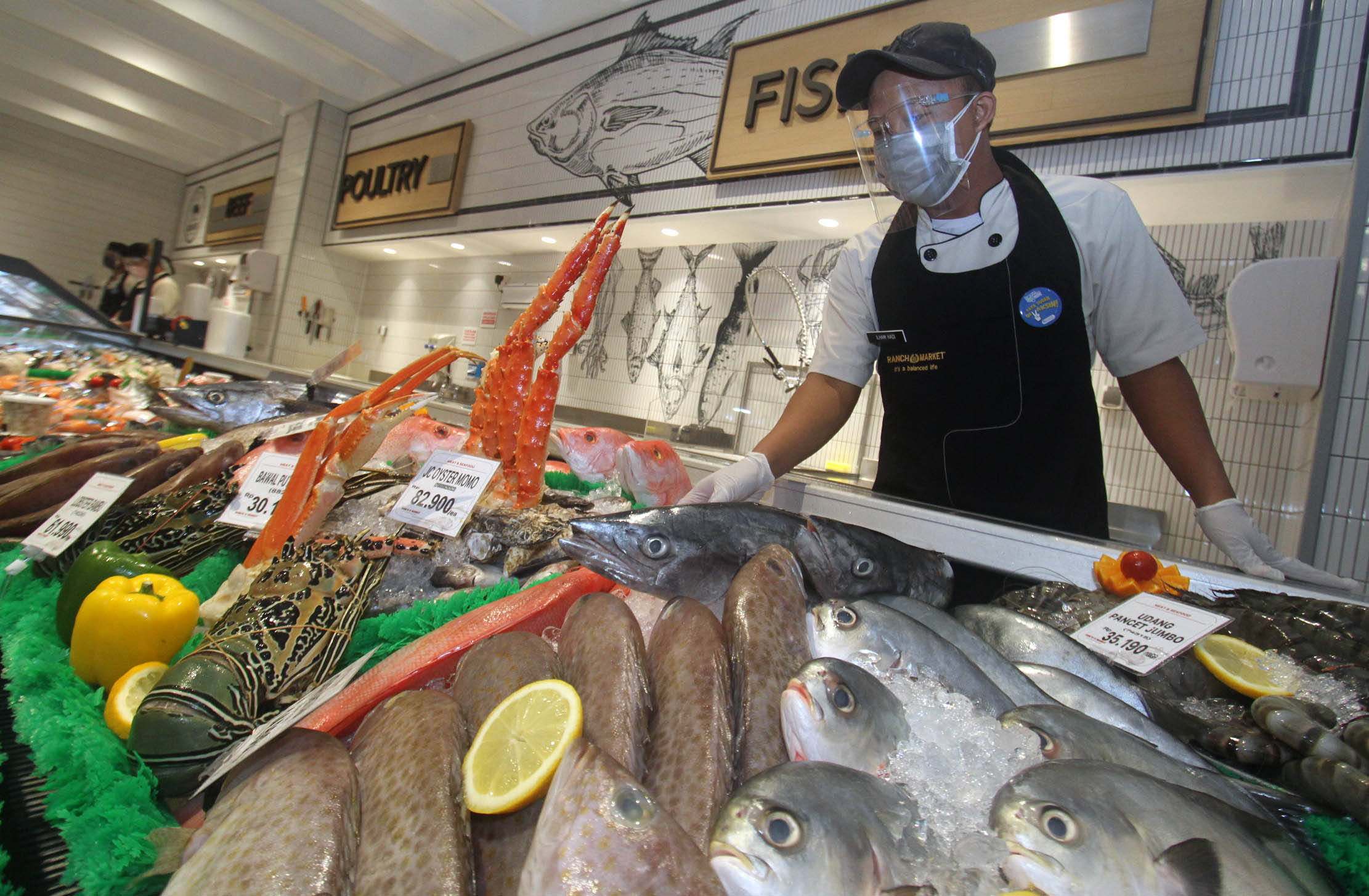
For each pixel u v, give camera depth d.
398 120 6.89
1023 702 0.66
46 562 1.28
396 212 6.61
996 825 0.45
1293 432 2.85
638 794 0.44
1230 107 2.63
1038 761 0.53
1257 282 2.43
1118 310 1.58
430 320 7.09
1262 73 2.59
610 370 5.36
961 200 1.60
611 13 5.07
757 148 3.92
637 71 4.80
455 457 1.23
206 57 7.05
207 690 0.72
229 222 8.93
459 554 1.10
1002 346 1.62
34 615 1.09
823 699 0.52
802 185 3.79
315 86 7.55
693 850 0.43
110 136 9.75
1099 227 1.56
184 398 2.44
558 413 5.50
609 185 4.83
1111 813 0.44
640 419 5.04
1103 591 0.93
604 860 0.41
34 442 2.03
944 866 0.44
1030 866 0.43
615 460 1.57
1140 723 0.65
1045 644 0.77
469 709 0.66
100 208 10.51
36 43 7.27
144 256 7.48
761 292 4.58
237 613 0.86
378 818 0.52
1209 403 3.05
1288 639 0.80
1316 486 2.31
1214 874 0.42
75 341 3.66
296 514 1.08
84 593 1.03
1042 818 0.44
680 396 4.90
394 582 1.03
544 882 0.41
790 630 0.67
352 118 7.60
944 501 1.74
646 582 0.86
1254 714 0.68
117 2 6.47
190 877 0.48
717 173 4.09
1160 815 0.45
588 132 5.05
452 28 6.05
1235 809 0.50
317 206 7.63
